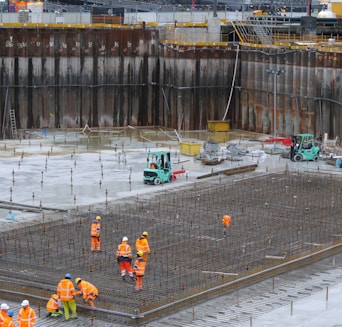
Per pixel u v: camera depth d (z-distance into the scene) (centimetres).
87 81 14762
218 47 14775
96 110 14912
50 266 7344
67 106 14725
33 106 14462
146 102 15225
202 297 6700
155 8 18350
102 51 14800
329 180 10694
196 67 14712
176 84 14775
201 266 7369
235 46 14825
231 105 14975
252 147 12925
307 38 14850
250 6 18838
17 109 14375
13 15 14825
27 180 10544
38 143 13100
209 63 14762
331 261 7700
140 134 14238
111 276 7106
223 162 11631
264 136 14188
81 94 14775
